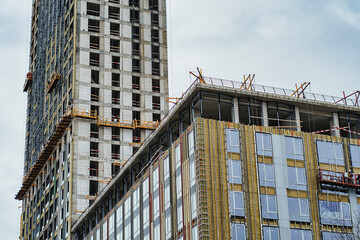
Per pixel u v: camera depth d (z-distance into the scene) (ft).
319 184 265.54
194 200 250.98
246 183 254.68
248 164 258.16
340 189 268.00
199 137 254.68
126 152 433.89
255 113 287.89
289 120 280.92
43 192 487.20
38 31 574.15
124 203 328.70
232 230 245.65
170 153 278.46
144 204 300.61
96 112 434.30
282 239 251.60
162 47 473.26
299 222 256.93
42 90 528.22
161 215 278.46
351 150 277.23
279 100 282.97
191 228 250.16
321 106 288.71
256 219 250.98
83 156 425.28
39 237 477.36
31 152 546.67
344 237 252.62
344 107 291.79
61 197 438.40
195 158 253.24
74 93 438.40
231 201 249.55
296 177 263.70
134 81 456.86
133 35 468.34
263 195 255.91
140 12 476.13
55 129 457.27
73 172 419.74
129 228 316.40
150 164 305.12
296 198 260.21
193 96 278.67
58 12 509.35
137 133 444.14
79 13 460.55
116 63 456.86
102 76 448.24
